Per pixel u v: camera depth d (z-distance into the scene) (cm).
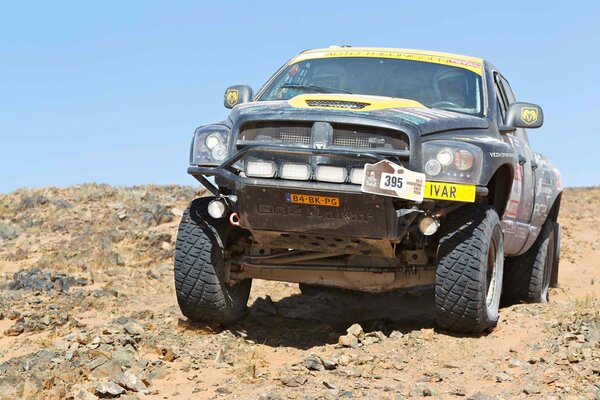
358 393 686
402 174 783
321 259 909
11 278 1297
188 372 755
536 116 988
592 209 2791
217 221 877
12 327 937
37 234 1653
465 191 808
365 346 834
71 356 775
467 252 836
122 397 676
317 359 767
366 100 850
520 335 872
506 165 926
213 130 847
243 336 891
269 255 900
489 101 970
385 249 836
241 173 834
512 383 717
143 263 1437
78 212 1798
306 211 805
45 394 669
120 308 1097
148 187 2172
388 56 1018
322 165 791
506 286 1195
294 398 664
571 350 789
